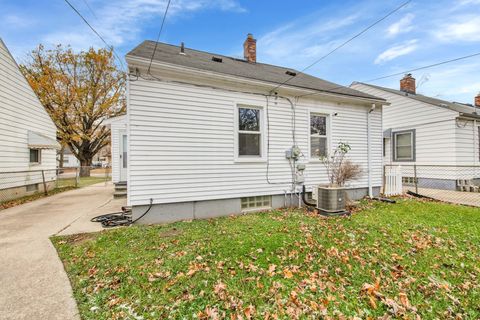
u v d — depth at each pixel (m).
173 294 2.36
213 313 2.08
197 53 7.85
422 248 3.47
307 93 6.53
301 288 2.48
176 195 5.20
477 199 7.30
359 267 2.92
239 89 5.88
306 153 6.80
